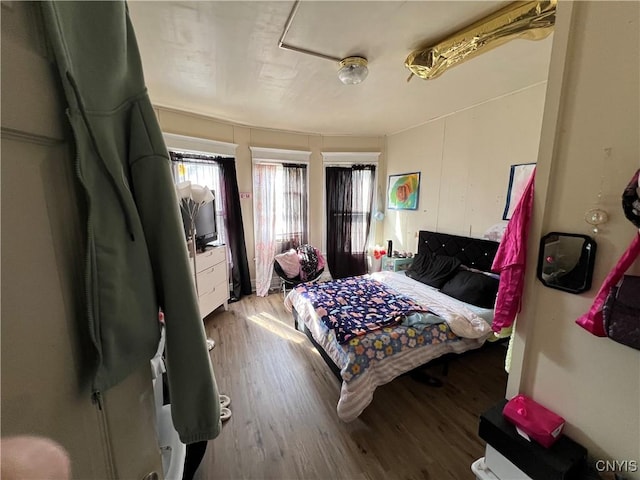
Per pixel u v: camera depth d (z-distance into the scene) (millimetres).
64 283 485
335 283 3141
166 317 671
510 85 2516
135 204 625
